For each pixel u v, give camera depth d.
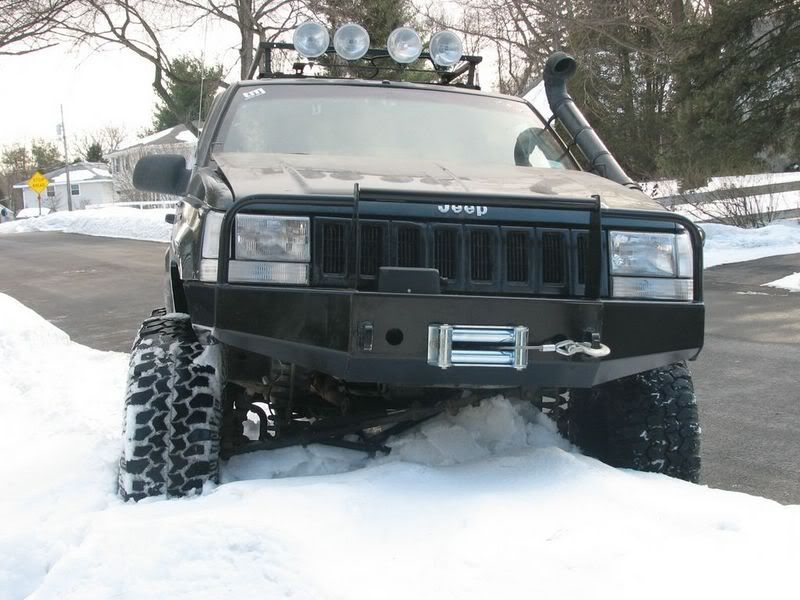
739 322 9.33
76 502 2.97
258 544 2.25
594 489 2.79
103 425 4.50
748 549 2.33
